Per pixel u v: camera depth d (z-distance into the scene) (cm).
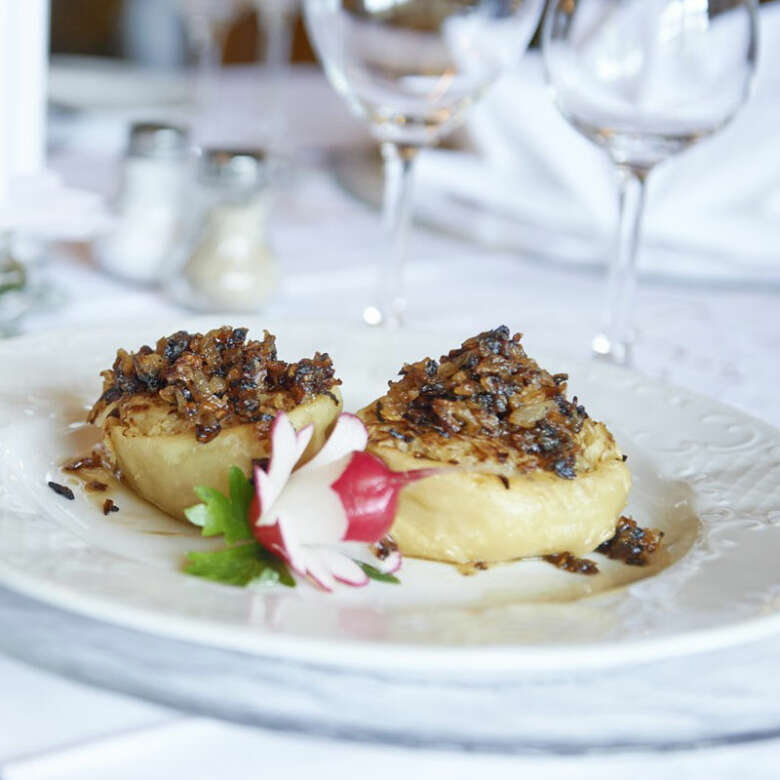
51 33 187
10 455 66
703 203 99
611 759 54
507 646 53
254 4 126
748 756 55
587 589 63
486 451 64
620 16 77
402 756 53
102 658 54
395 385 67
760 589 60
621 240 81
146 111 124
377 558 63
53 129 119
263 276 88
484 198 103
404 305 85
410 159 84
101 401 68
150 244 91
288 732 50
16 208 83
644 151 79
